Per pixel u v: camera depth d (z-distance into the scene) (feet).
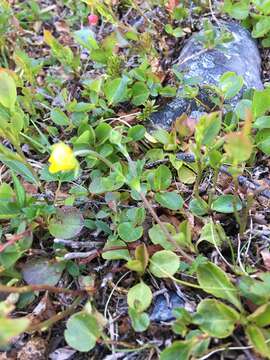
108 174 0.55
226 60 0.64
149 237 0.48
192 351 0.39
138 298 0.42
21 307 0.45
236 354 0.40
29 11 0.79
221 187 0.53
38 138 0.60
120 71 0.64
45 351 0.43
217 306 0.39
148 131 0.59
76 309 0.45
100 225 0.49
